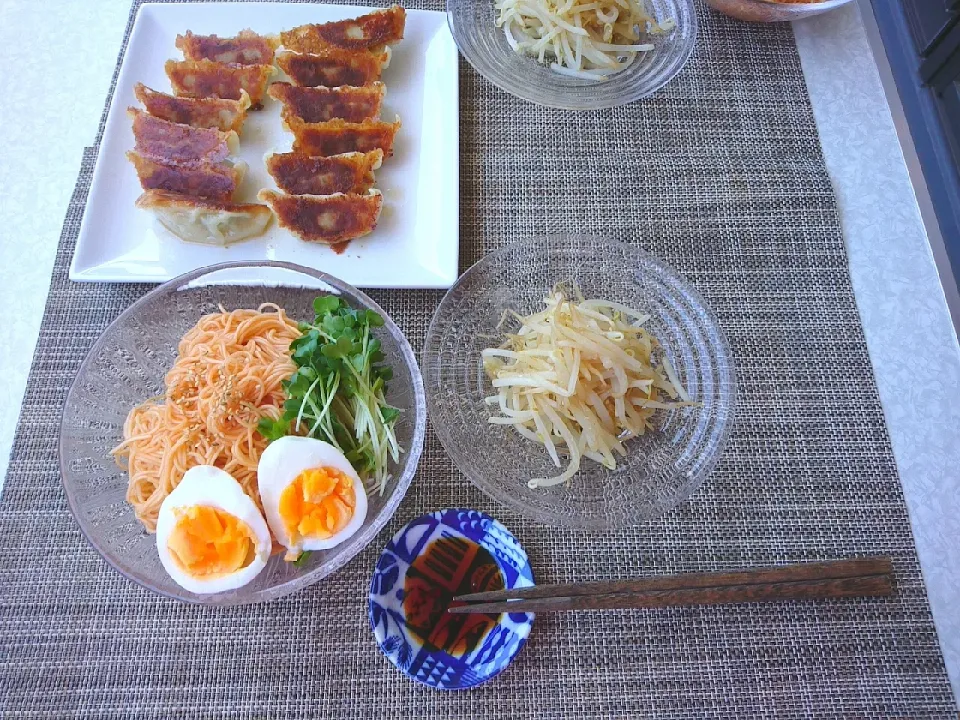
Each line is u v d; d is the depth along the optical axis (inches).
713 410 17.5
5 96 22.5
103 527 15.5
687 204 20.9
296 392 16.2
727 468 17.9
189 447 16.4
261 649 15.9
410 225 19.9
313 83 21.4
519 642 15.7
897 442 18.9
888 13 24.8
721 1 22.6
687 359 18.1
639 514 16.3
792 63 23.1
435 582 16.0
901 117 23.0
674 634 16.3
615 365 17.1
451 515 16.5
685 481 16.8
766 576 15.9
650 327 18.5
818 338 19.4
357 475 15.8
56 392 18.2
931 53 23.5
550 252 19.0
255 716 15.5
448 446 16.4
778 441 18.3
